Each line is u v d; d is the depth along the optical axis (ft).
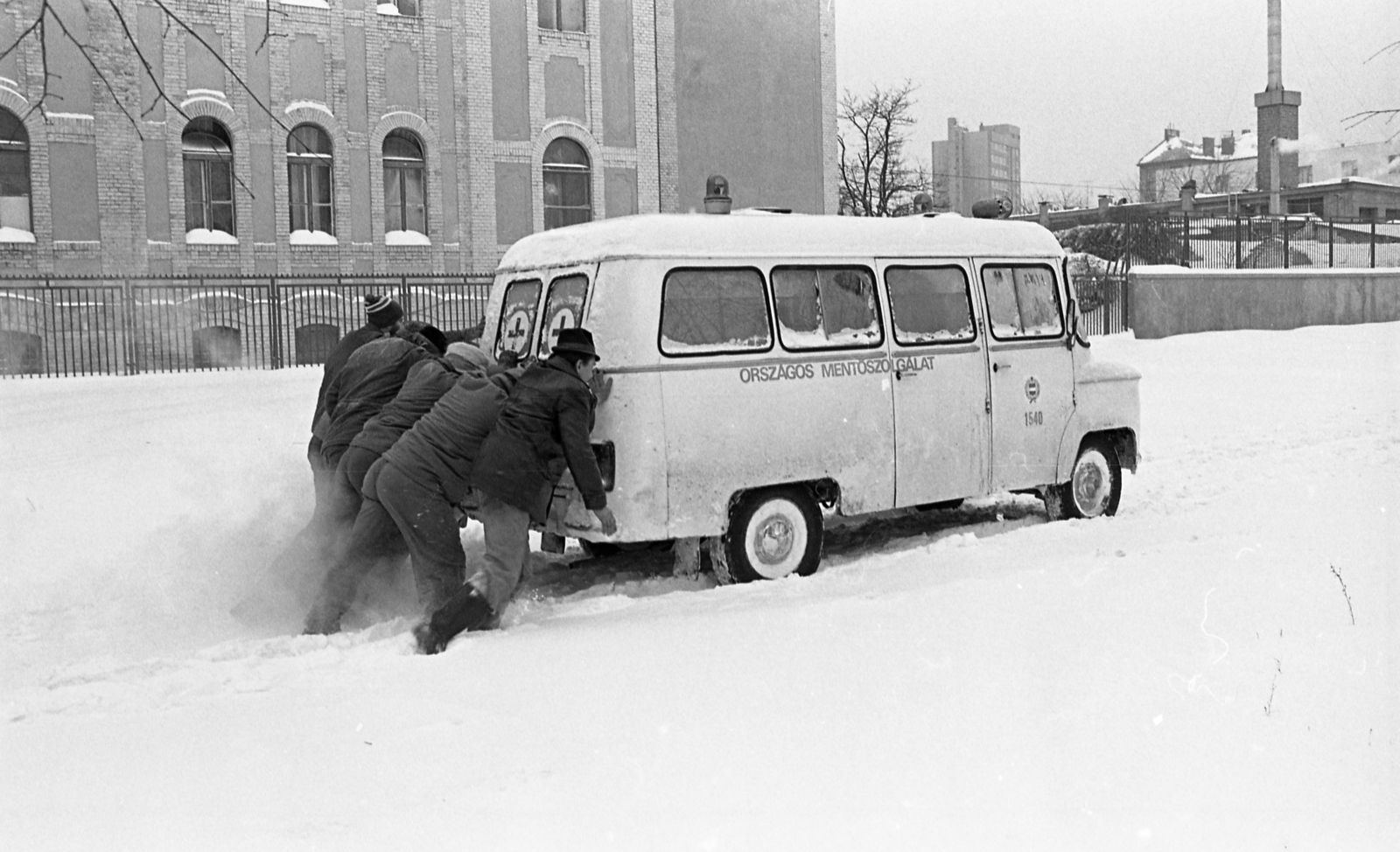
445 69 87.66
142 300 76.13
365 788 13.78
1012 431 29.43
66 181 75.00
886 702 16.06
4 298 72.69
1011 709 15.72
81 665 20.02
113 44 75.36
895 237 27.68
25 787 13.96
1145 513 31.86
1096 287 101.30
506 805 13.23
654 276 23.90
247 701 17.17
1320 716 15.14
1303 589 20.81
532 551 30.19
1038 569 23.15
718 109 100.12
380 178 85.51
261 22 80.38
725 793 13.44
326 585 22.66
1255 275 99.71
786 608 21.31
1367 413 51.37
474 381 22.52
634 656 18.56
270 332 79.66
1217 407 54.85
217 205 80.43
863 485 26.58
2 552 28.66
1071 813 12.78
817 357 25.90
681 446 23.94
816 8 105.09
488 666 18.39
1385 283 104.47
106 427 47.06
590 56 93.71
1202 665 17.06
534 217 91.76
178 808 13.26
